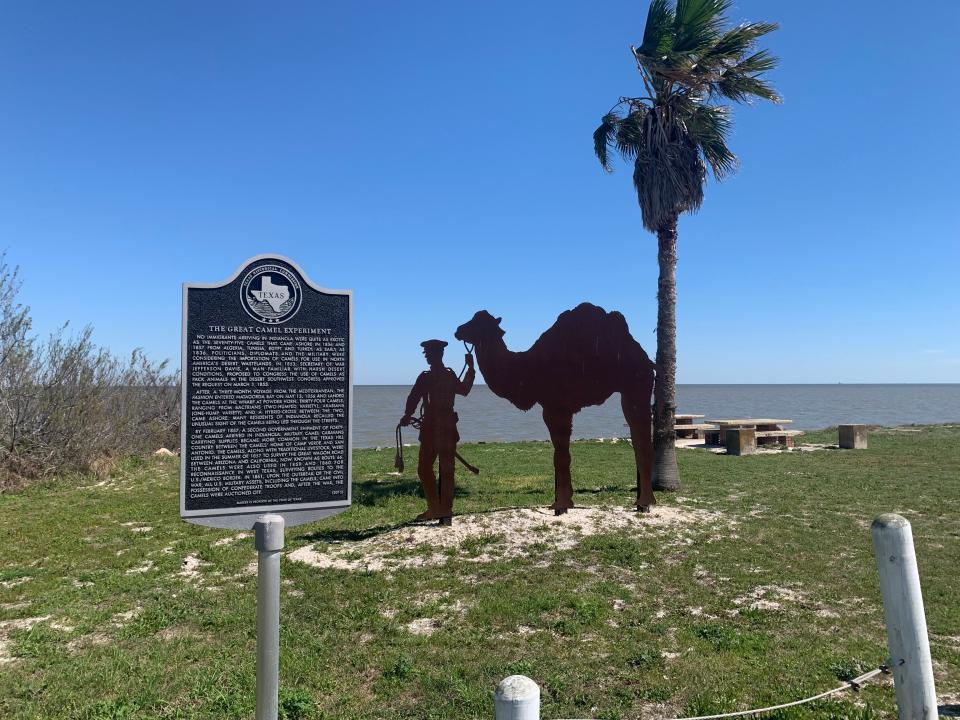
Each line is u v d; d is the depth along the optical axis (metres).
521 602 6.29
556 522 9.27
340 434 4.68
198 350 4.43
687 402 97.56
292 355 4.62
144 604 6.53
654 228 12.73
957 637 5.41
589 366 9.92
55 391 15.33
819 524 9.52
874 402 96.38
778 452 19.14
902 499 11.54
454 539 8.51
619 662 4.93
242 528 4.41
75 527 10.18
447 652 5.18
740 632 5.54
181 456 4.35
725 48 11.56
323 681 4.70
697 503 11.04
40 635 5.66
